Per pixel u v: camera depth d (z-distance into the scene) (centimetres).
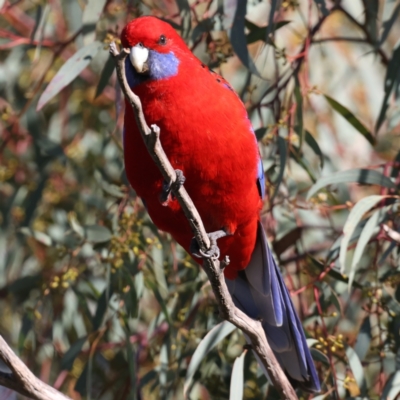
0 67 1281
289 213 1091
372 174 960
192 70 794
